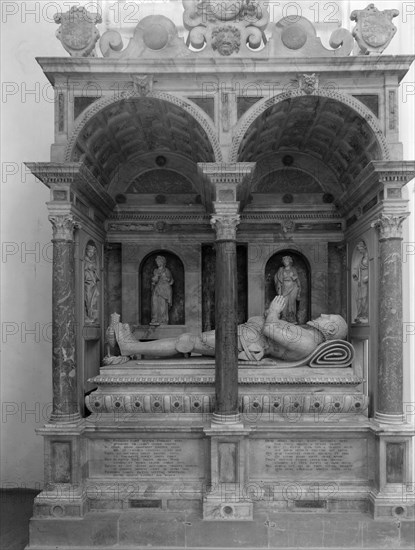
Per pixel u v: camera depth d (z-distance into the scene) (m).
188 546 5.43
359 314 6.70
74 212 5.85
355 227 6.88
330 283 7.64
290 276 7.39
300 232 7.52
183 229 7.55
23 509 6.69
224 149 5.70
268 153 7.41
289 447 5.86
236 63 5.64
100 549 5.39
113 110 5.96
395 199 5.61
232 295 5.68
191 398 6.01
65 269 5.71
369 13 5.79
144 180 7.57
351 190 6.59
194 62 5.64
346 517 5.54
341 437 5.84
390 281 5.63
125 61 5.61
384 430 5.50
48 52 7.88
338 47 5.89
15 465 7.60
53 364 5.74
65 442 5.65
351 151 6.56
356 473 5.83
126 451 5.88
